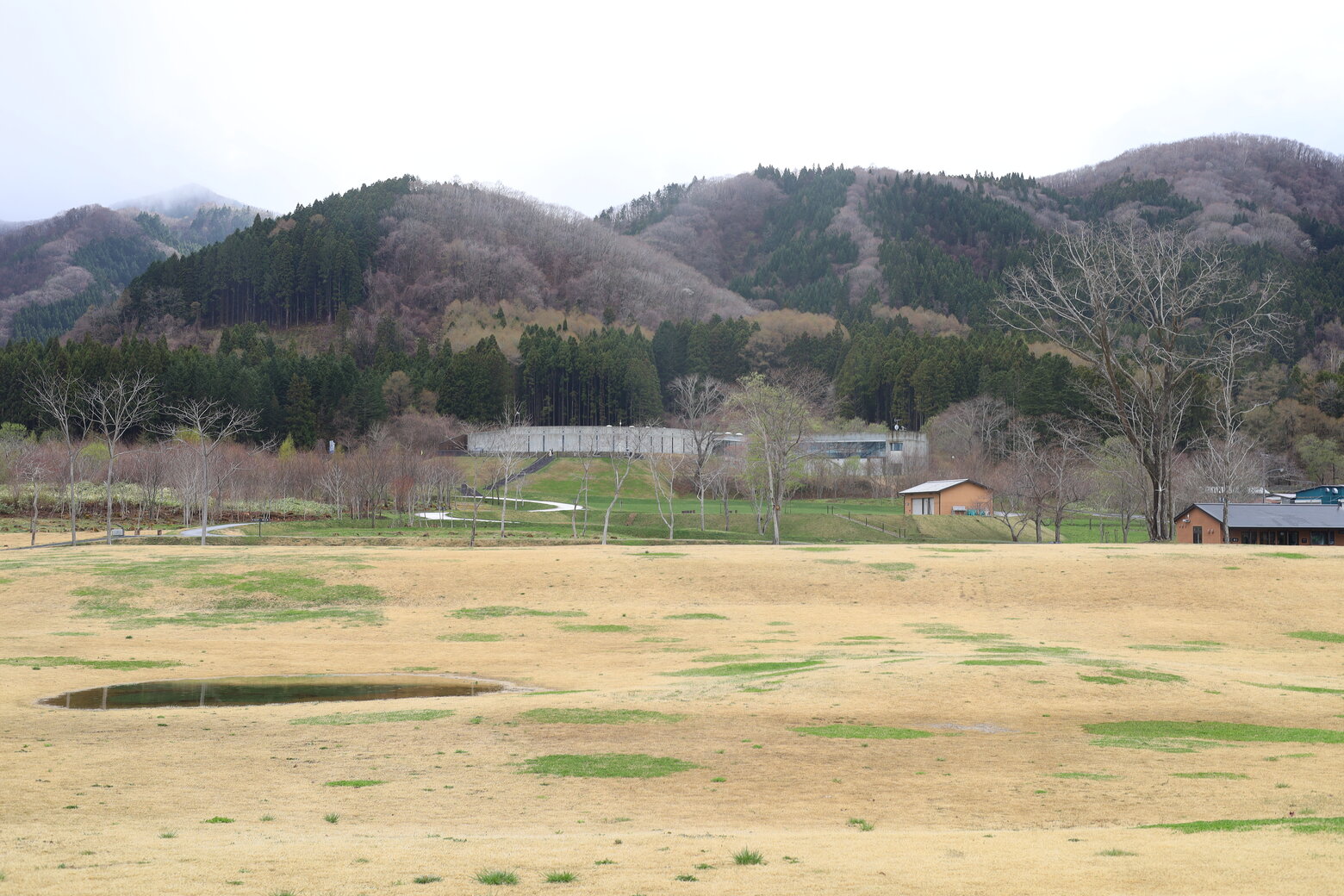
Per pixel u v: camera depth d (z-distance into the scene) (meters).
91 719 25.64
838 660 33.28
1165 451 71.12
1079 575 52.03
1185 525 86.50
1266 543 82.38
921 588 51.62
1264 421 133.12
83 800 18.08
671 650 38.41
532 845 14.69
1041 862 13.11
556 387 197.50
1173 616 45.06
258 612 47.44
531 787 19.08
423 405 169.88
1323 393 140.75
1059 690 27.70
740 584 53.16
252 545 70.50
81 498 106.94
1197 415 118.94
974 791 18.70
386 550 64.44
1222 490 92.38
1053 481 103.94
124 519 102.44
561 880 12.49
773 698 26.98
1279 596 47.28
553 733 23.47
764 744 22.25
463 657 37.34
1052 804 17.78
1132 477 91.19
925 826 16.36
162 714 26.36
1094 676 29.23
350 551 62.78
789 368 197.00
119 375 136.38
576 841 14.99
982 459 134.25
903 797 18.33
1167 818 16.80
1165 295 74.94
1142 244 80.44
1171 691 27.91
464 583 52.91
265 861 13.64
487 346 189.00
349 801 18.09
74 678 32.94
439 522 108.56
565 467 162.38
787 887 12.07
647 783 19.33
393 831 16.03
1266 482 122.56
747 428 109.25
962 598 49.81
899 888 11.89
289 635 42.62
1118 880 12.02
